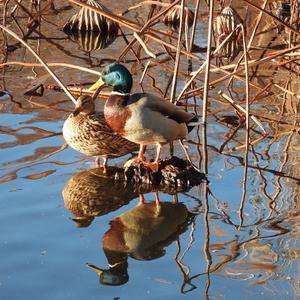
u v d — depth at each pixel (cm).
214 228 1016
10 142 1297
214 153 1294
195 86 1659
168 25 2197
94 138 1198
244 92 1644
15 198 1081
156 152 1280
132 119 1119
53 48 1964
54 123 1404
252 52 1978
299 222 1029
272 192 1134
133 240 975
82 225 1012
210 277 872
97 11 1509
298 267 895
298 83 1717
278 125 1448
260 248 949
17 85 1641
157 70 1775
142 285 852
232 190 1145
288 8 2291
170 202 1108
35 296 819
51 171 1186
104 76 1150
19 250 927
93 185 1150
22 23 2188
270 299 821
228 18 2052
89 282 853
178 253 941
